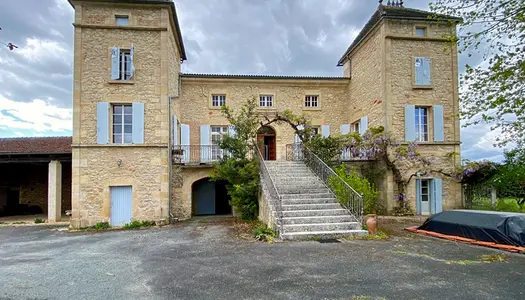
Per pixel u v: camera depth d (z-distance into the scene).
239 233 8.68
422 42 13.28
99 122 11.30
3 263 5.95
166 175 11.52
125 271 5.27
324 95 16.14
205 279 4.74
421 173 12.75
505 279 4.64
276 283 4.51
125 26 11.60
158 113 11.66
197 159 14.55
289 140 15.54
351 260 5.70
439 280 4.60
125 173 11.32
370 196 9.02
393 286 4.36
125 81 11.53
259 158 11.17
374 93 13.73
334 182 9.37
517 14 6.41
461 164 13.01
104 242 8.03
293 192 9.79
